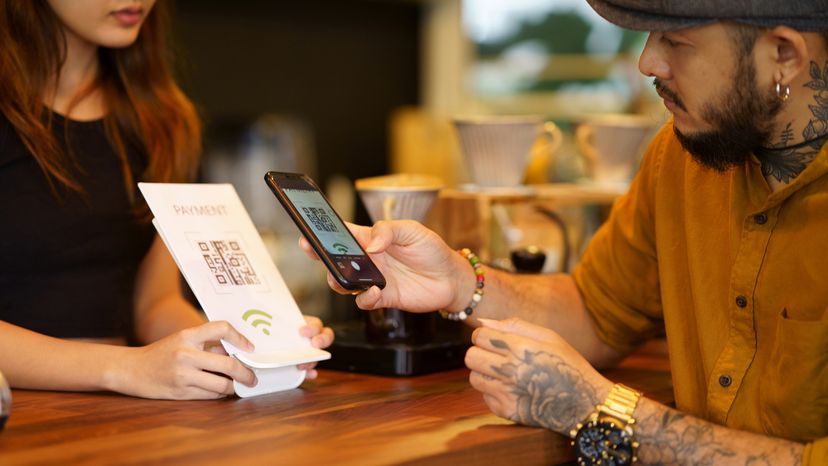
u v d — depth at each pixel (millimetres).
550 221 2387
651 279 1653
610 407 1311
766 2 1229
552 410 1312
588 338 1704
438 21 5059
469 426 1307
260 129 4387
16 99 1760
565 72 4727
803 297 1334
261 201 4262
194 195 1541
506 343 1327
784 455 1250
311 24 4719
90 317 1867
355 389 1525
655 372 1765
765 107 1283
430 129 4762
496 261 2061
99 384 1438
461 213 1896
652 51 1318
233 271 1514
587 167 2279
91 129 1874
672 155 1556
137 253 1950
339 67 4852
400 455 1139
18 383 1475
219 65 4434
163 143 1960
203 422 1282
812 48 1281
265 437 1206
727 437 1281
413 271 1563
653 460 1300
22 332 1501
